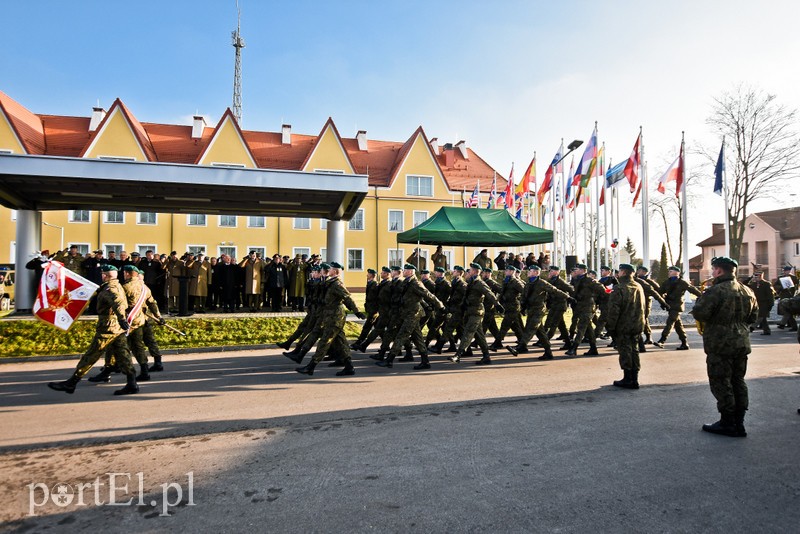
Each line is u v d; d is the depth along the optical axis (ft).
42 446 15.57
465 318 30.30
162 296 47.65
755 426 17.33
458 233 55.16
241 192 48.03
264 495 11.93
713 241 180.65
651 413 18.97
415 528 10.28
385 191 116.88
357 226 114.73
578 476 12.94
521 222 60.18
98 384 24.84
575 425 17.40
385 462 14.01
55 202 51.57
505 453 14.65
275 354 35.40
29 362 32.50
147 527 10.43
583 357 33.35
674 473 13.12
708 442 15.60
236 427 17.43
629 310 23.12
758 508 11.19
